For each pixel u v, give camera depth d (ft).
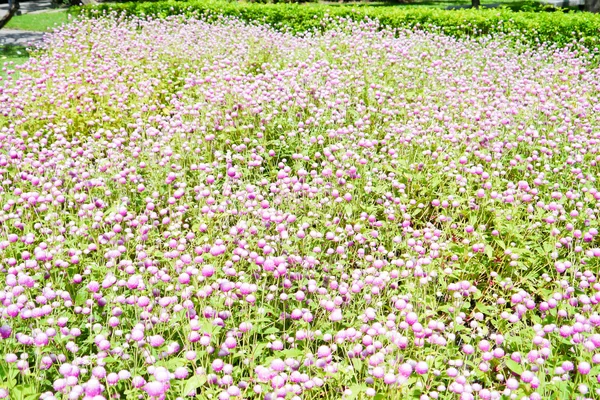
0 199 16.40
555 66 33.27
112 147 19.84
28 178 16.63
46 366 10.03
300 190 17.22
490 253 14.19
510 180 19.57
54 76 28.89
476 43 39.34
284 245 13.78
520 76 30.12
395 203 16.61
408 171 18.62
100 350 10.50
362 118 23.15
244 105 22.89
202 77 29.53
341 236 14.96
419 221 17.12
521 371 10.14
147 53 33.86
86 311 11.49
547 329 11.04
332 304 10.91
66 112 24.50
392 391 9.68
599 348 10.39
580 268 14.60
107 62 32.91
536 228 16.07
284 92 23.39
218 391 9.68
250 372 10.37
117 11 53.21
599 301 11.32
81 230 14.70
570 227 15.01
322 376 10.17
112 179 18.44
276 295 12.67
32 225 15.99
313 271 13.55
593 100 25.99
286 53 33.78
